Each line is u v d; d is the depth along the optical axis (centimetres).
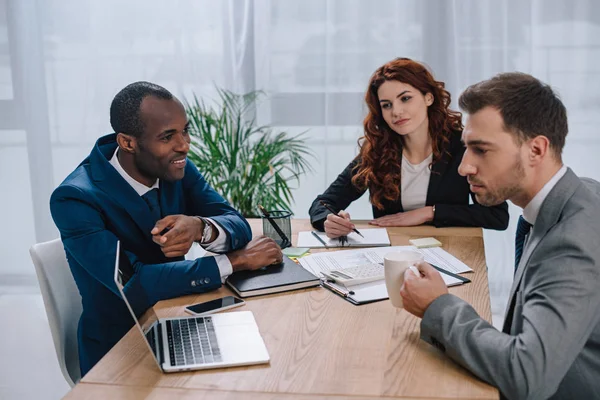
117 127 181
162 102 179
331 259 196
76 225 173
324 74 347
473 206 233
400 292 142
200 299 168
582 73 326
